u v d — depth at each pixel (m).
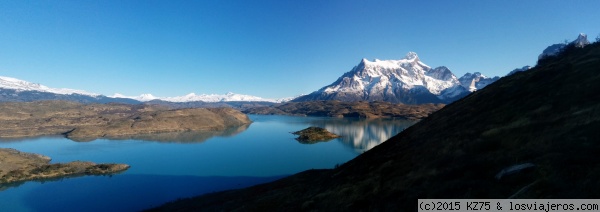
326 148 187.75
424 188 21.33
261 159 155.88
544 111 28.27
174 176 121.94
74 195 98.12
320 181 50.44
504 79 56.81
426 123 55.94
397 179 27.55
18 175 117.88
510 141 24.08
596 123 20.00
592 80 30.05
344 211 25.73
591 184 13.23
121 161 153.38
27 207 87.75
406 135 52.66
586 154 16.28
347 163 56.94
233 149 188.12
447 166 24.38
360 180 34.25
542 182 14.78
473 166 21.55
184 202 69.62
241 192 68.38
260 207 44.41
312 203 32.94
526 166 17.25
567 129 21.36
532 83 41.06
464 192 17.75
